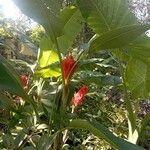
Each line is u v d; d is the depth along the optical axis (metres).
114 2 0.89
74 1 0.91
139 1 2.04
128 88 1.09
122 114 1.74
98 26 0.94
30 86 1.06
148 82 1.05
